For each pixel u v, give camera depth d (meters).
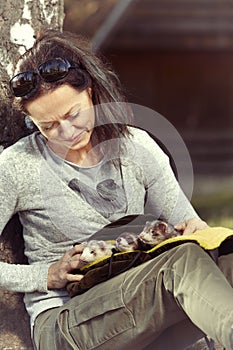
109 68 5.10
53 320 4.83
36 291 4.98
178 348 4.74
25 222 5.11
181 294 4.31
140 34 25.14
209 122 26.16
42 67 4.78
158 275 4.45
